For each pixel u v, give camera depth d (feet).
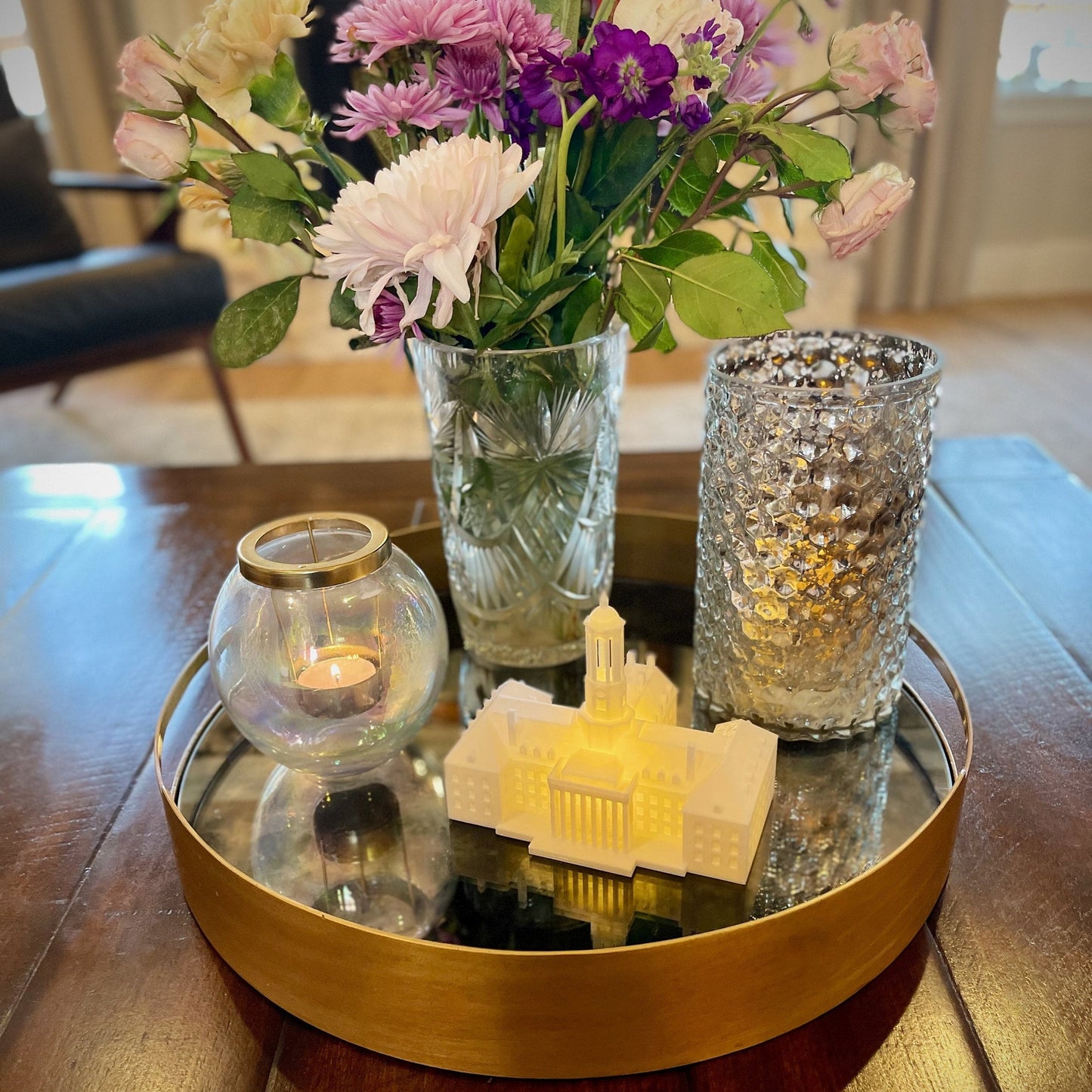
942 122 8.10
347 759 1.56
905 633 1.70
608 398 1.81
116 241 8.80
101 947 1.40
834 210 1.36
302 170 1.76
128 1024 1.28
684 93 1.37
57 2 7.88
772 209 6.86
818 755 1.71
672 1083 1.18
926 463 1.59
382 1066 1.22
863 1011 1.26
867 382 1.88
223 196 1.63
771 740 1.53
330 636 1.53
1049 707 1.82
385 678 1.53
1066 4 8.33
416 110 1.41
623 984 1.14
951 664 1.94
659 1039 1.17
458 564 1.93
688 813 1.38
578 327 1.67
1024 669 1.92
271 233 1.55
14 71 8.56
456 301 1.44
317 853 1.52
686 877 1.43
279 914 1.23
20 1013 1.30
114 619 2.25
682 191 1.73
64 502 2.82
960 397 6.75
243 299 1.58
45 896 1.49
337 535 1.60
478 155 1.25
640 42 1.29
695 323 1.40
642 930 1.34
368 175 3.46
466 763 1.50
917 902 1.33
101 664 2.09
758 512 1.57
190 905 1.45
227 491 2.84
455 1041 1.19
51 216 5.69
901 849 1.27
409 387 7.46
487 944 1.33
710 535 1.68
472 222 1.27
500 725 1.52
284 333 1.60
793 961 1.19
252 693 1.51
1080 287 9.22
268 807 1.62
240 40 1.34
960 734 1.63
